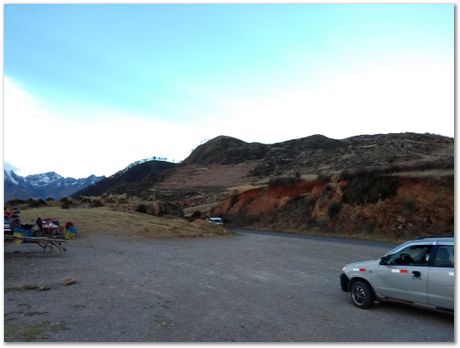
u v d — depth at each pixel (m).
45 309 7.97
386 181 40.19
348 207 42.06
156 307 8.51
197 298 9.54
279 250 23.42
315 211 46.53
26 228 20.08
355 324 7.77
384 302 9.67
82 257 15.82
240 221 60.56
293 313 8.48
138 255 17.72
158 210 48.00
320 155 106.25
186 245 24.72
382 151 85.38
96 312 7.91
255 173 118.19
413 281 8.22
